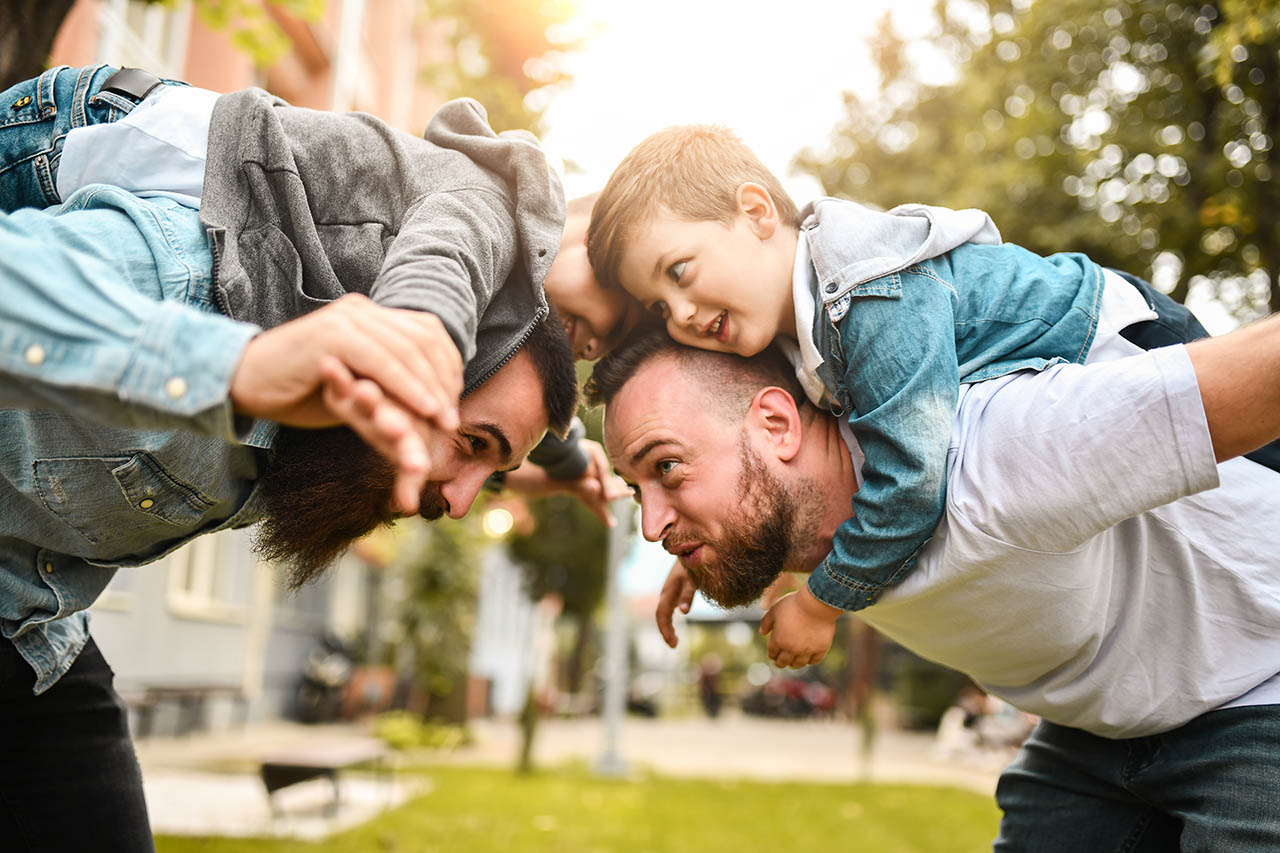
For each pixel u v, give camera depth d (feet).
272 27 18.65
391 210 5.60
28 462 5.19
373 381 3.65
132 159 5.40
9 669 5.90
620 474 6.77
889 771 49.85
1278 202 27.68
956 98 45.52
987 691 6.98
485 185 5.84
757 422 6.40
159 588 35.68
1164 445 5.13
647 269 6.54
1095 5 32.99
